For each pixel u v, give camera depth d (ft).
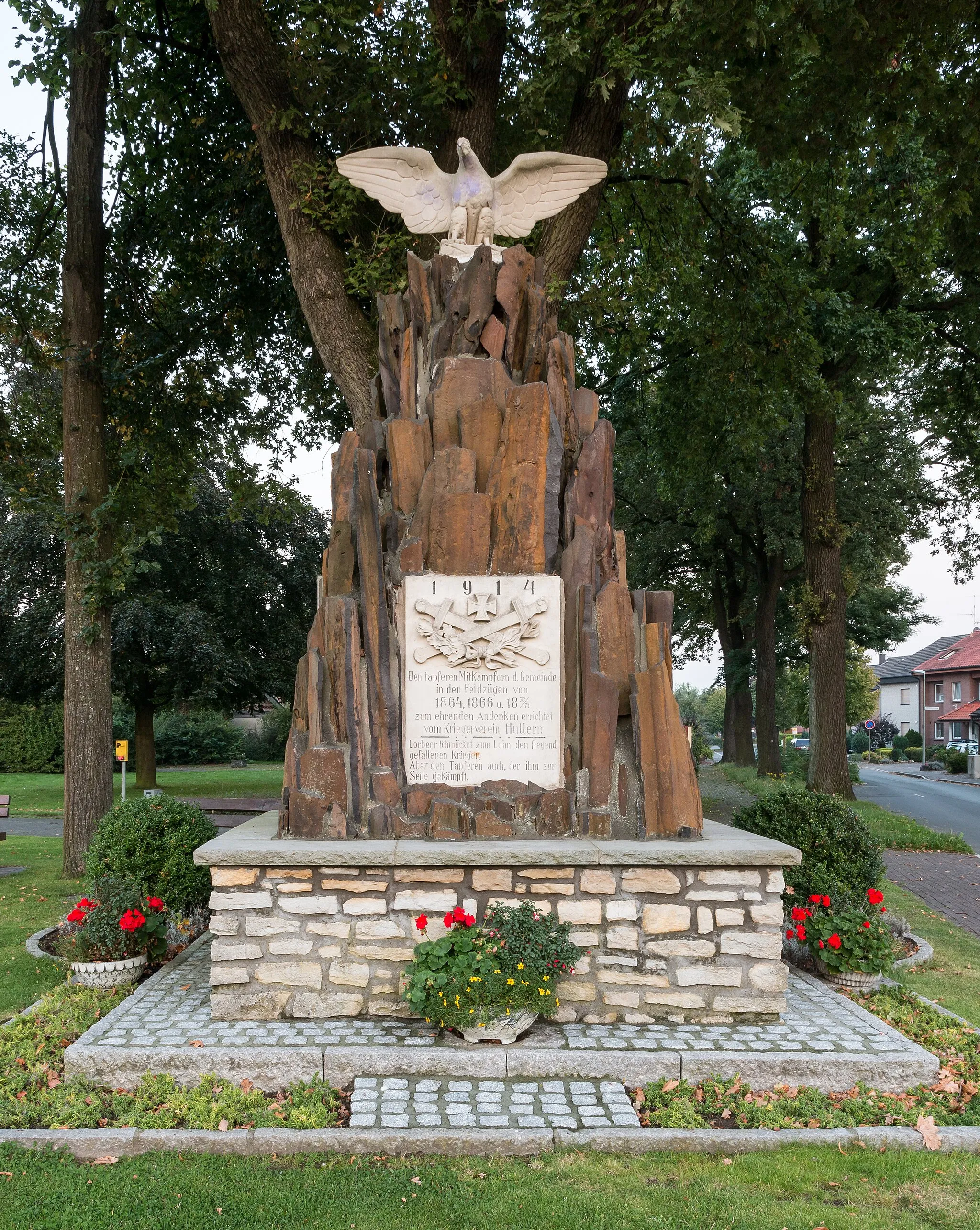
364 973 17.29
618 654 19.70
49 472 46.29
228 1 29.48
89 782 36.32
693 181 34.24
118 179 42.91
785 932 22.36
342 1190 12.41
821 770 60.80
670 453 59.52
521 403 20.06
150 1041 16.01
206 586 79.97
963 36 30.91
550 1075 15.40
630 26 26.99
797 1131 13.89
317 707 19.04
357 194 30.58
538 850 17.37
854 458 71.10
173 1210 11.94
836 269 56.39
